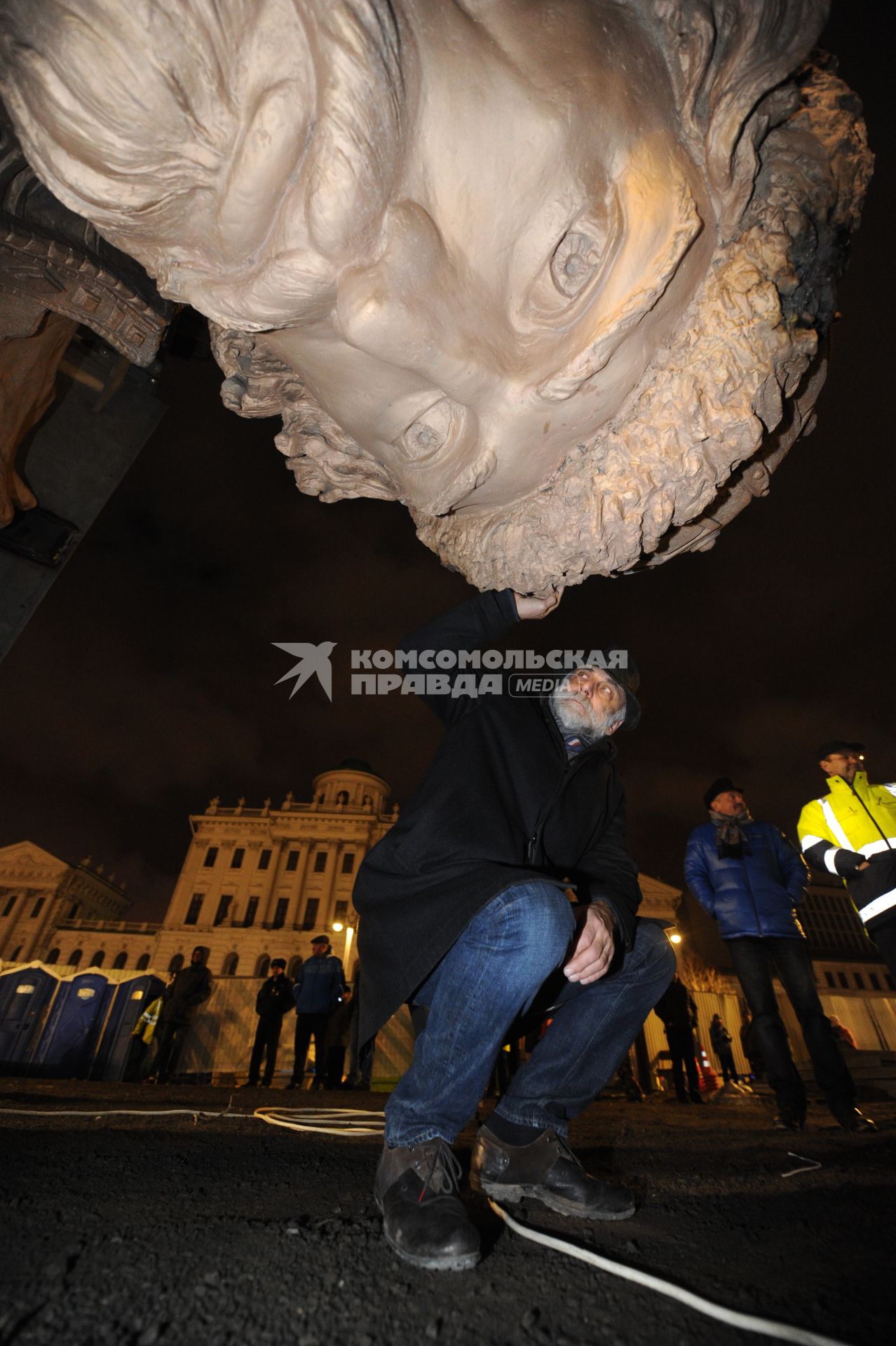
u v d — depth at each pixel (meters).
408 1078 1.40
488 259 1.78
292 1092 6.22
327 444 2.75
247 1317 0.97
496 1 1.68
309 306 1.86
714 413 1.94
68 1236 1.27
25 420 4.05
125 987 8.73
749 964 3.69
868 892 3.31
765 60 1.79
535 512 2.28
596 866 1.81
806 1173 2.09
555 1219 1.46
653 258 1.79
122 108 1.57
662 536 2.50
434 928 1.34
